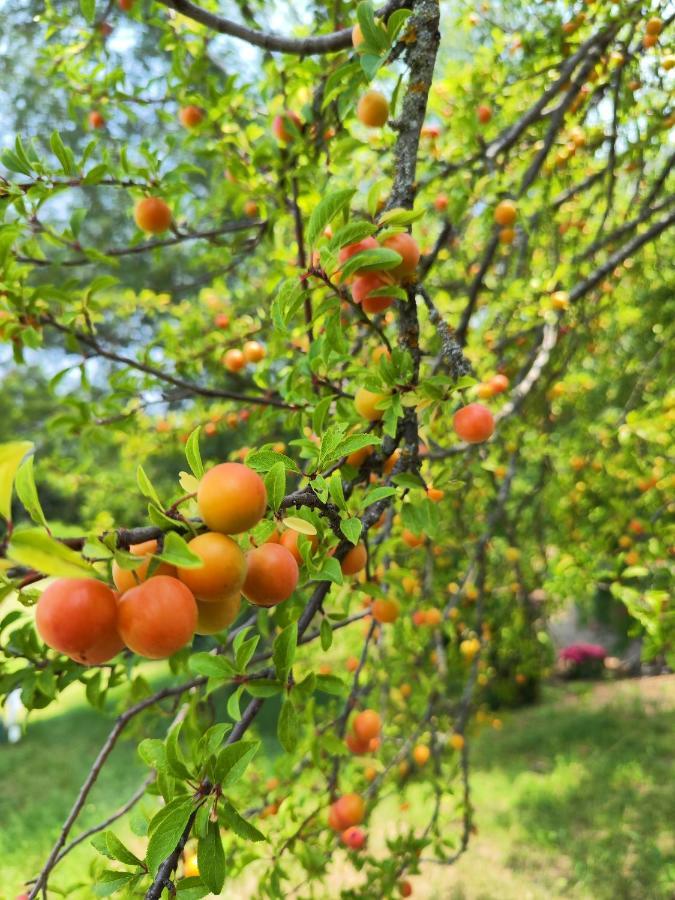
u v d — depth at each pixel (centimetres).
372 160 402
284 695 144
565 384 496
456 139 396
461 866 573
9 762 856
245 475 109
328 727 252
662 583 298
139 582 105
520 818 646
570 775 726
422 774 368
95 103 354
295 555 150
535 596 640
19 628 205
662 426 353
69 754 885
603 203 505
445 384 168
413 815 631
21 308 248
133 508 602
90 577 91
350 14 305
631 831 602
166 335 386
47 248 1367
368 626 328
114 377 324
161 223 289
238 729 140
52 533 100
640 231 461
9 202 231
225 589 107
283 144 304
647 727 843
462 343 327
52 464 556
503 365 407
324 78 288
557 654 1096
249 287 446
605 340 557
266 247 456
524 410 466
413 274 169
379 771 321
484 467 386
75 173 246
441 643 345
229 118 340
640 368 535
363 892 281
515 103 430
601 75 387
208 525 109
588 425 490
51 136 237
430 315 175
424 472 271
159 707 258
